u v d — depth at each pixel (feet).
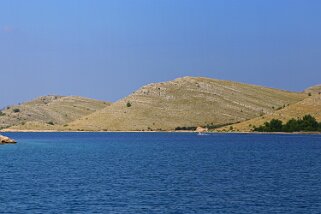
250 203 183.32
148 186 223.92
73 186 223.51
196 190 212.23
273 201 187.01
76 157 410.31
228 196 197.36
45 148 549.13
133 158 398.62
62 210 170.50
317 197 195.11
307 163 346.13
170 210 171.22
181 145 613.11
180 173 279.08
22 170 296.30
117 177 259.19
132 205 178.91
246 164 339.57
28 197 193.77
